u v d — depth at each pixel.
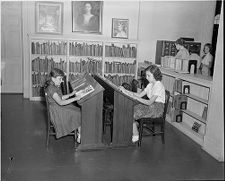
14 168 3.51
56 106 4.07
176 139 4.78
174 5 7.58
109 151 4.18
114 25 7.42
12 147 4.18
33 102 6.92
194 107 5.14
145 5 7.47
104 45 7.18
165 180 3.35
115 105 4.17
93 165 3.70
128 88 6.11
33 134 4.75
